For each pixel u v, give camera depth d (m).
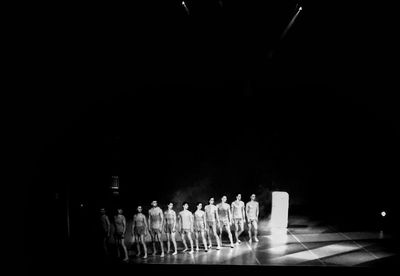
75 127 17.55
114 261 13.71
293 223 18.64
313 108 18.53
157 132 18.08
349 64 17.88
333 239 16.31
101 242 15.85
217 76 18.17
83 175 17.55
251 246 15.42
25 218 16.61
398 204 18.48
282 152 18.69
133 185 17.95
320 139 18.70
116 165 17.89
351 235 16.91
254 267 13.07
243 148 18.50
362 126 18.39
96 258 14.16
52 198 16.80
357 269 12.86
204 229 14.86
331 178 18.88
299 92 18.45
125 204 17.75
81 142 17.61
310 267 12.95
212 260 13.66
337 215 19.12
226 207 15.31
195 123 18.25
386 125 18.09
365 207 18.92
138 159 18.00
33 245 15.70
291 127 18.62
